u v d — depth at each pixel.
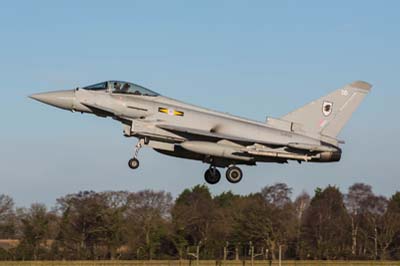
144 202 196.62
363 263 161.38
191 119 103.81
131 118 103.25
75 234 178.62
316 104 108.25
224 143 102.50
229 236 189.38
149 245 177.50
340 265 155.25
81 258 171.88
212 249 182.62
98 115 104.75
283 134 105.56
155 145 101.69
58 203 193.75
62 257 171.75
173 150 102.19
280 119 107.50
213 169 106.81
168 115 103.44
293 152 104.25
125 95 103.88
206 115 105.00
